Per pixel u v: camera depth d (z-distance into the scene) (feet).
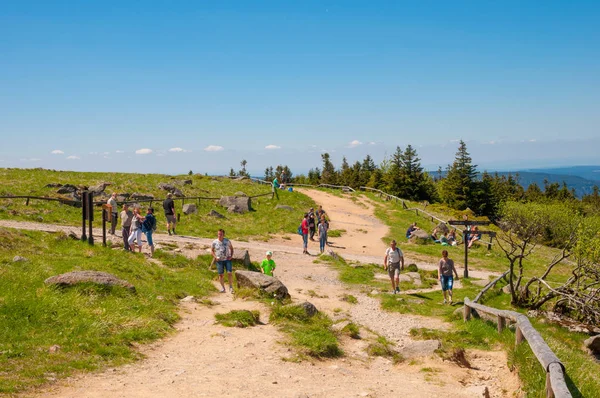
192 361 28.45
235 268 66.49
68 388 21.98
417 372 31.35
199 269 63.87
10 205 89.20
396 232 122.42
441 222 125.59
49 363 24.70
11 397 20.12
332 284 67.00
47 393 21.06
